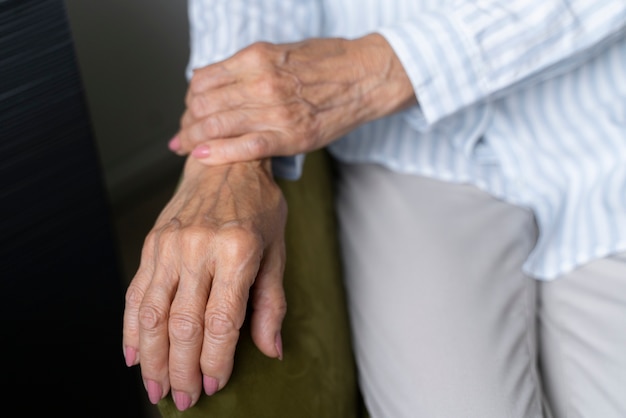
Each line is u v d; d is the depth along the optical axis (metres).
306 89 0.83
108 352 1.10
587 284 0.91
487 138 0.97
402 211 0.98
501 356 0.84
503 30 0.83
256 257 0.69
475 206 0.98
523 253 0.95
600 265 0.91
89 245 0.99
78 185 0.94
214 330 0.66
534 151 0.96
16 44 0.81
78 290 1.01
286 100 0.82
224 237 0.69
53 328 1.00
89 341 1.06
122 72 1.58
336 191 1.05
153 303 0.69
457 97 0.86
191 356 0.67
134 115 1.65
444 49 0.84
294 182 0.91
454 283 0.89
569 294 0.91
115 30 1.53
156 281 0.70
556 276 0.92
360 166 1.05
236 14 0.95
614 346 0.85
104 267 1.03
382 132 1.02
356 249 0.96
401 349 0.85
